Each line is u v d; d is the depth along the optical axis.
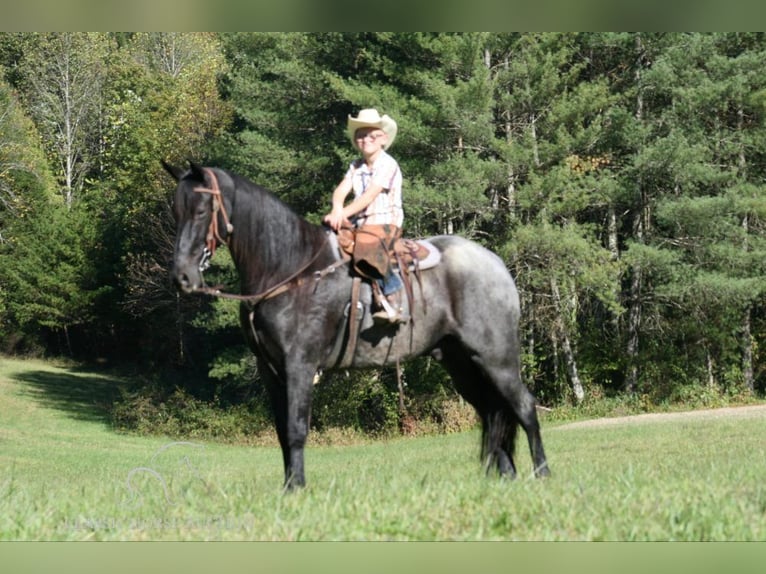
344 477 8.84
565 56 27.36
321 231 7.47
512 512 5.62
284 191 30.23
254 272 7.17
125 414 34.41
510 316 7.93
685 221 26.81
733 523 5.42
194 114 41.66
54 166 55.03
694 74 27.77
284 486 6.94
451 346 7.98
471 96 25.05
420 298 7.57
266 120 30.08
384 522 5.55
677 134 27.28
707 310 29.17
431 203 25.44
